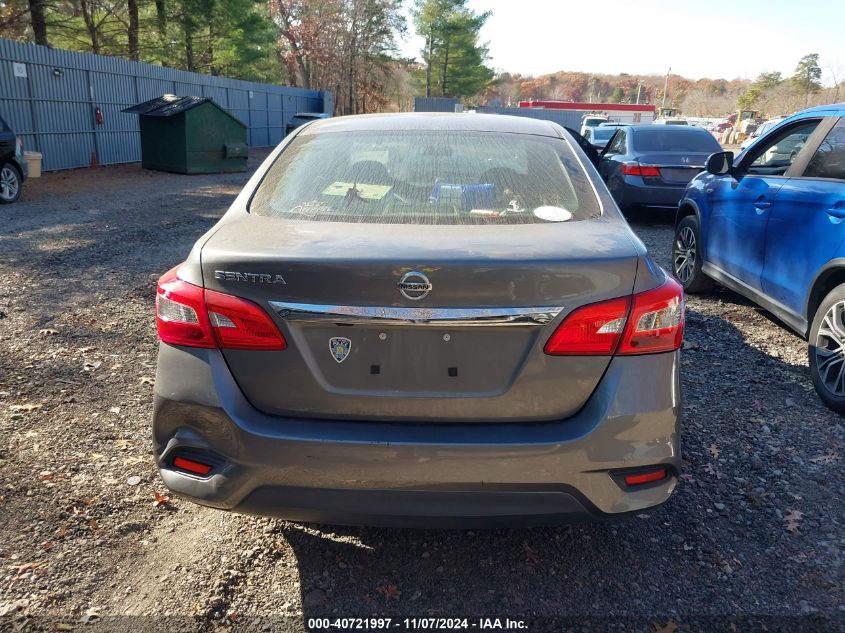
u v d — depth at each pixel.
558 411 2.14
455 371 2.12
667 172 10.14
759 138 5.39
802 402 4.05
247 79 40.97
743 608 2.38
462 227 2.35
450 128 3.11
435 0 67.94
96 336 5.04
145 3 28.55
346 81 58.69
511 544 2.73
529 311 2.07
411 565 2.60
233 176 18.59
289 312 2.10
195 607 2.35
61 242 8.55
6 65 16.50
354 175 2.74
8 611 2.29
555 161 2.86
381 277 2.04
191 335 2.20
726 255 5.57
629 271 2.14
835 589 2.47
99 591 2.42
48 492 3.00
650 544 2.73
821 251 4.15
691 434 3.63
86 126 19.64
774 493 3.09
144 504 2.95
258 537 2.75
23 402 3.90
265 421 2.16
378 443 2.09
